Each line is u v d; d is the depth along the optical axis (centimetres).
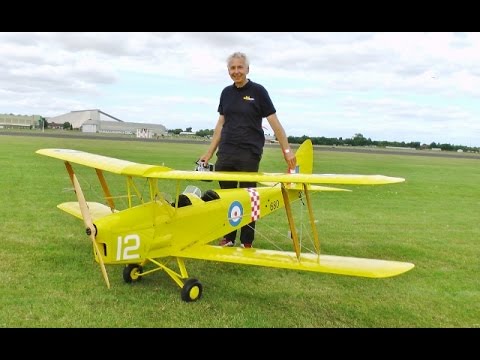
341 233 839
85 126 11444
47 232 716
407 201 1301
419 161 3659
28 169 1523
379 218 1009
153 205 489
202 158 680
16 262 563
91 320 413
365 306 483
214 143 677
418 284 559
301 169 814
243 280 554
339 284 549
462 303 500
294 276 574
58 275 526
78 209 665
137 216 476
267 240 743
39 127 12288
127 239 469
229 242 662
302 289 528
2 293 462
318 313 461
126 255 472
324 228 879
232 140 629
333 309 472
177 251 512
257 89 614
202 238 550
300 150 807
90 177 1402
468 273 613
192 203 538
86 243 664
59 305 441
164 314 439
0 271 527
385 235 832
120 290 495
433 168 2809
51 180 1298
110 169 493
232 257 487
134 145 3731
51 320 408
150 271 515
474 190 1644
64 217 827
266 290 521
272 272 588
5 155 1970
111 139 5078
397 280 571
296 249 472
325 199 1277
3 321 400
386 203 1247
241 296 500
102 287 499
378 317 456
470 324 446
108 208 680
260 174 477
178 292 502
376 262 468
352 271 438
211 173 476
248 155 631
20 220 789
